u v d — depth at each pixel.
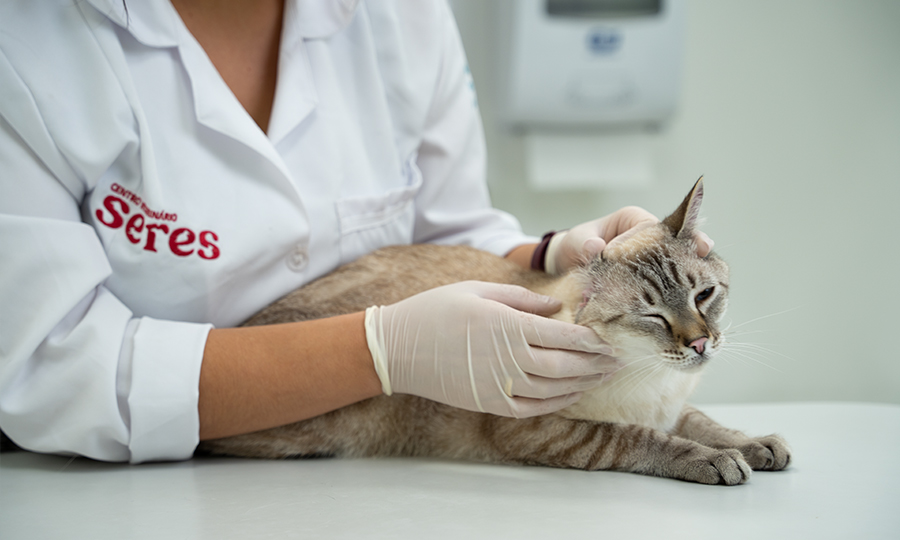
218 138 1.75
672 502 1.25
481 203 2.53
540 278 2.03
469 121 2.42
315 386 1.61
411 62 2.19
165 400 1.50
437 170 2.36
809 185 4.09
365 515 1.17
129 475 1.54
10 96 1.49
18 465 1.66
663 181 4.04
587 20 3.46
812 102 4.04
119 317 1.57
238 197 1.74
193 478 1.50
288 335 1.64
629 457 1.58
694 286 1.71
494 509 1.21
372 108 2.07
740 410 2.28
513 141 3.94
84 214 1.69
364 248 2.06
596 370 1.58
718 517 1.13
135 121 1.64
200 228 1.68
